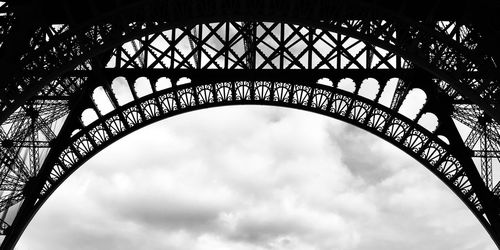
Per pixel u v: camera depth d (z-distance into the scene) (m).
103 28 49.03
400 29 53.03
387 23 49.31
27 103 65.38
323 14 50.88
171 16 48.88
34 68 49.00
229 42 67.06
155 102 67.38
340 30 49.25
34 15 48.94
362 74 67.31
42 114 66.44
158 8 50.53
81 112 66.75
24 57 47.94
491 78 47.50
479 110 67.19
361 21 50.91
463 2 55.66
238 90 68.12
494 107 46.72
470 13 48.94
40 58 48.66
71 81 67.50
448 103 67.56
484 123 66.31
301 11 50.75
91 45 48.12
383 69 67.44
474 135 67.12
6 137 63.50
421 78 67.50
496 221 62.84
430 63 48.44
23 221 61.78
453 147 66.31
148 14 48.47
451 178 65.25
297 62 67.19
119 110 67.00
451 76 47.94
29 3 48.16
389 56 67.50
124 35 48.06
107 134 66.44
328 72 67.31
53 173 64.50
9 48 47.19
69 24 49.59
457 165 65.75
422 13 57.62
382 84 67.38
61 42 49.34
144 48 67.12
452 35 49.38
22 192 62.72
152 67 67.06
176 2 49.53
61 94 67.12
